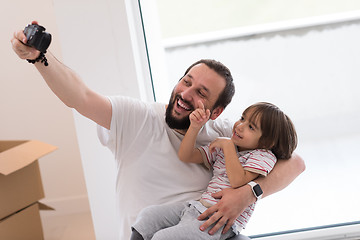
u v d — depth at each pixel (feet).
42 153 6.63
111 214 6.46
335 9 11.71
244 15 12.19
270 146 5.31
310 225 6.84
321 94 10.75
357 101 10.75
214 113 5.48
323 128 10.23
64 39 6.01
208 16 12.38
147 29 6.62
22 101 9.46
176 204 5.09
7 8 8.98
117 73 6.12
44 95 9.43
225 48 12.03
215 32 12.07
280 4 11.94
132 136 5.35
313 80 11.07
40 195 7.20
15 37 4.27
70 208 9.74
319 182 8.16
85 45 6.03
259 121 5.24
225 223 4.96
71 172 9.70
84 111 4.96
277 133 5.24
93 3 5.91
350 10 11.78
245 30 11.96
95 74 6.12
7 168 6.12
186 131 5.51
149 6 6.61
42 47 4.17
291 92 11.01
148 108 5.45
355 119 10.53
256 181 5.21
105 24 5.97
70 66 6.09
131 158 5.39
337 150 9.47
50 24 8.97
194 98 5.25
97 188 6.40
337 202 7.42
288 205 7.49
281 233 6.58
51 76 4.56
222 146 5.29
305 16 11.91
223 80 5.29
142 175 5.36
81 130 6.23
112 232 6.51
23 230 6.95
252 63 11.51
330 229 6.49
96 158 6.31
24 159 6.39
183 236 4.63
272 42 11.69
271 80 11.13
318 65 11.30
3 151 7.02
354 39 11.40
